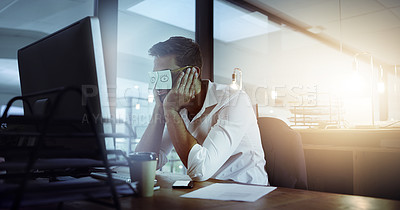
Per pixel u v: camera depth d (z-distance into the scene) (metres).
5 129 0.85
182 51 1.21
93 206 0.64
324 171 2.67
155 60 1.25
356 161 2.35
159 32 5.20
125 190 0.59
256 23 4.68
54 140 0.81
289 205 0.66
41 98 0.86
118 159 0.72
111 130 0.74
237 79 3.86
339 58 6.21
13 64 5.95
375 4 3.94
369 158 2.36
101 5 2.25
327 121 2.83
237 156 1.29
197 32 3.39
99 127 0.72
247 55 6.44
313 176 2.73
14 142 0.87
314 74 6.52
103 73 0.73
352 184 2.50
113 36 2.30
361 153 2.35
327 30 4.93
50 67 0.83
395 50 5.74
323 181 2.67
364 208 0.63
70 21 4.30
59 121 0.57
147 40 5.55
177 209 0.61
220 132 1.16
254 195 0.76
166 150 1.44
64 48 0.78
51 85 0.83
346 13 4.25
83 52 0.72
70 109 0.76
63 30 0.79
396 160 2.29
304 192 0.80
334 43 5.50
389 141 2.21
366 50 5.78
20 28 4.59
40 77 0.87
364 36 5.12
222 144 1.13
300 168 1.42
